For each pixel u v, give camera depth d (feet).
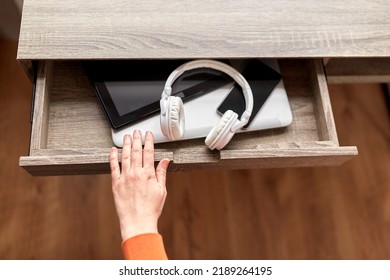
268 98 2.18
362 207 3.89
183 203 3.76
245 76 2.23
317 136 2.20
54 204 3.63
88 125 2.13
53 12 2.04
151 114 2.09
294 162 2.06
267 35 2.09
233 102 2.13
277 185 3.90
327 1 2.18
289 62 2.38
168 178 3.83
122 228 1.77
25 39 1.97
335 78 2.45
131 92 2.12
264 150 1.94
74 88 2.20
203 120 2.09
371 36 2.12
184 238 3.66
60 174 2.05
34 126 1.93
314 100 2.26
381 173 4.00
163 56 2.01
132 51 2.00
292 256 3.70
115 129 2.06
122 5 2.08
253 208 3.81
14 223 3.55
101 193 3.70
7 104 3.92
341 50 2.09
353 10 2.16
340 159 2.05
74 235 3.56
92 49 1.99
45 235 3.54
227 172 3.90
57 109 2.14
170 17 2.08
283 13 2.13
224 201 3.80
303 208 3.85
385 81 2.51
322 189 3.92
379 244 3.78
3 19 2.78
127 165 1.84
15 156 3.74
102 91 2.11
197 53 2.03
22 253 3.48
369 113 4.22
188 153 1.96
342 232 3.80
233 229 3.73
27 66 2.02
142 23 2.06
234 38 2.07
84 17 2.04
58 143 2.08
